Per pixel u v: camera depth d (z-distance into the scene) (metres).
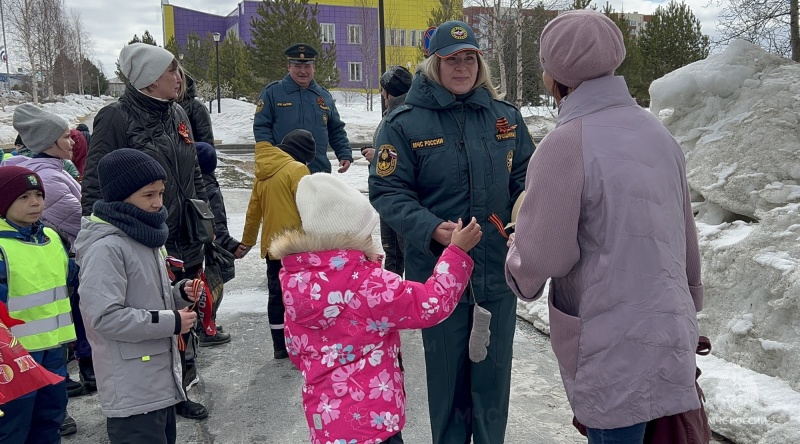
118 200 2.71
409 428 3.52
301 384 4.16
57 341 3.09
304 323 2.22
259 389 4.08
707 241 4.23
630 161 1.91
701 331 3.93
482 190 2.77
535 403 3.74
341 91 47.78
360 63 50.44
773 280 3.57
